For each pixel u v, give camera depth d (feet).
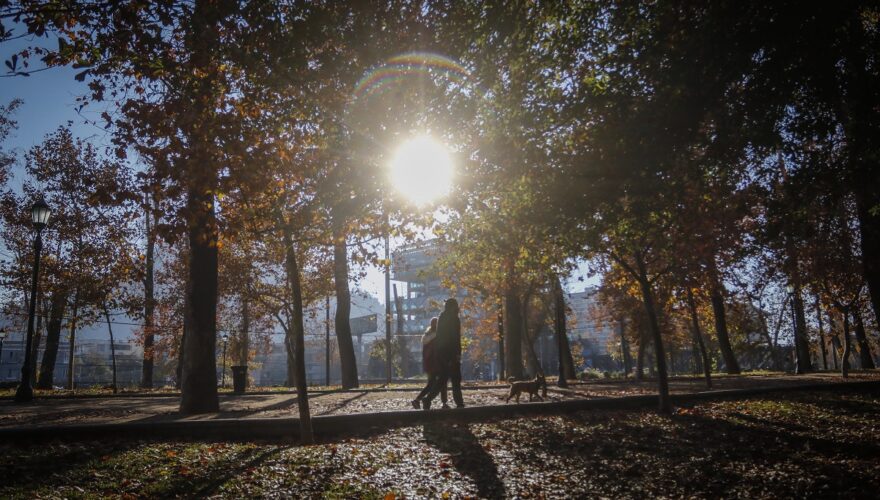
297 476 23.59
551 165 34.12
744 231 44.78
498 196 39.78
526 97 34.81
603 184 32.37
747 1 27.86
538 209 36.55
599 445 31.07
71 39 27.20
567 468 25.86
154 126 25.86
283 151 28.43
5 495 20.18
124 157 26.09
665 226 42.80
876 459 27.58
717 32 28.50
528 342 86.63
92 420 40.29
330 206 29.63
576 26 34.17
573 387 81.51
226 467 24.66
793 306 125.59
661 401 45.52
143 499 20.59
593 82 33.47
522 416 40.93
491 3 30.96
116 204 26.37
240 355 146.20
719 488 22.53
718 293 67.97
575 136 34.06
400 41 30.30
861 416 43.14
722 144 30.40
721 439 33.09
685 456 28.27
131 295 103.24
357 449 28.63
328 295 118.93
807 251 79.30
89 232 99.91
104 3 26.03
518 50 33.50
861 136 29.73
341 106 29.22
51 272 97.66
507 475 24.56
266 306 117.29
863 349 144.05
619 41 34.14
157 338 140.05
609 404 46.52
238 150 26.20
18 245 98.94
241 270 110.01
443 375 41.73
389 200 30.17
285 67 28.53
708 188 39.93
